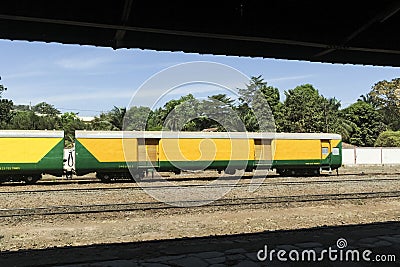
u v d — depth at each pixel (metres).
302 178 27.92
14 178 24.50
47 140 24.83
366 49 6.41
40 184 24.80
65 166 26.31
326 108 59.53
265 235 8.58
